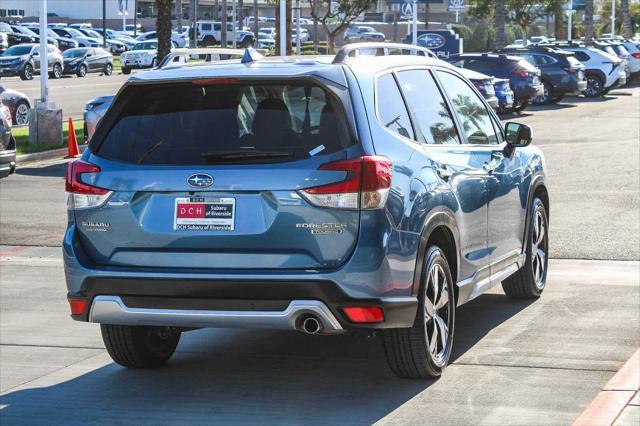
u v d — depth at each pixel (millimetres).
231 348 13148
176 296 10523
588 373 11750
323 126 10461
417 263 10852
